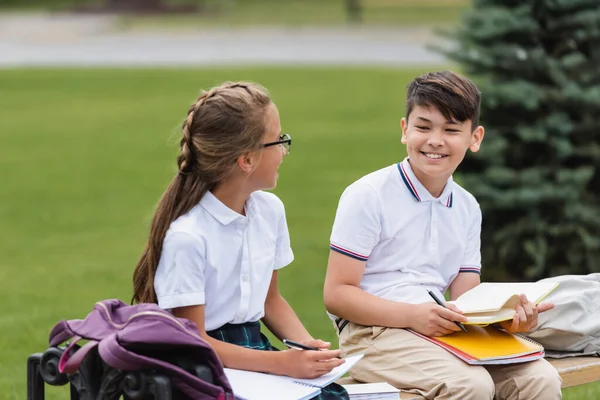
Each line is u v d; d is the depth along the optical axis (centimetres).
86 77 3381
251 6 6225
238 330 527
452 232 602
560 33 1076
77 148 2183
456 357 541
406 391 545
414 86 588
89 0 6222
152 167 1956
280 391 479
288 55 3938
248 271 525
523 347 545
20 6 6156
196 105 514
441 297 572
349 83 3162
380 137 2247
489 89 1051
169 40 4538
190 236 501
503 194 1034
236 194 523
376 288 589
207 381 445
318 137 2255
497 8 1103
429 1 6334
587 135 1065
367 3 6309
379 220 584
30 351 863
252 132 506
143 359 432
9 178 1848
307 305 1016
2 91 3100
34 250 1312
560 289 623
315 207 1554
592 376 602
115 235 1401
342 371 502
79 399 477
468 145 588
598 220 1041
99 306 466
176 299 495
